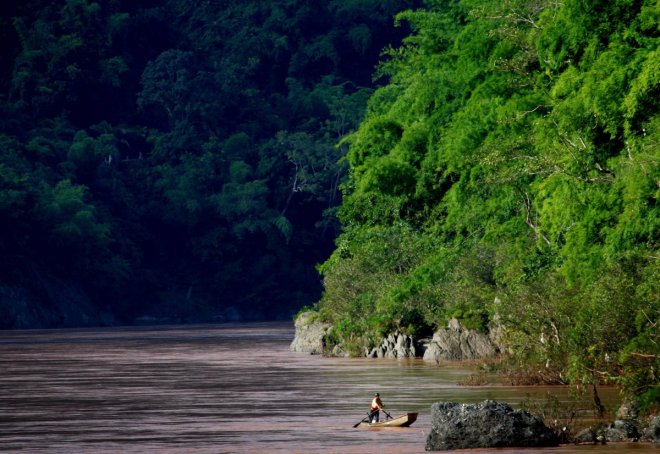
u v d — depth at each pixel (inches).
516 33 3735.2
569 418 2696.9
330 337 6845.5
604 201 2891.2
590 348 2851.9
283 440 2608.3
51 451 2476.6
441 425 2369.6
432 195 5447.8
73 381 4729.3
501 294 4133.9
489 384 3912.4
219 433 2758.4
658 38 2812.5
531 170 3154.5
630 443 2331.4
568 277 2994.6
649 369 2682.1
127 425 2972.4
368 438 2625.5
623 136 2920.8
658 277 2738.7
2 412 3363.7
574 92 3046.3
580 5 3043.8
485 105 4367.6
